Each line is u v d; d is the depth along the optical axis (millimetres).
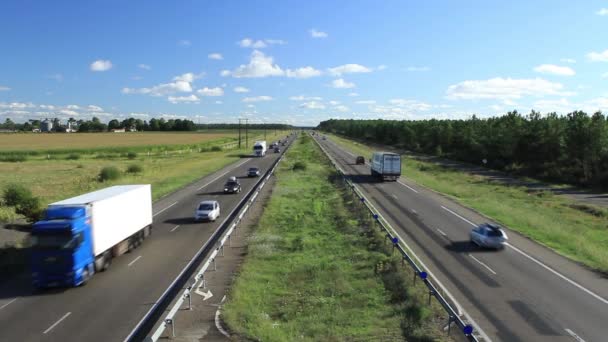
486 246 27750
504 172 78375
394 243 26172
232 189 51188
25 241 28578
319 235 31469
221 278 22594
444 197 48906
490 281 22109
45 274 20969
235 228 33406
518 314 18141
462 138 105500
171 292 20906
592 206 45531
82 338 16234
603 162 63969
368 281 21891
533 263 25234
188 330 16625
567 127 71188
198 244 29609
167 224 35750
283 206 42406
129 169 70750
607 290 21031
